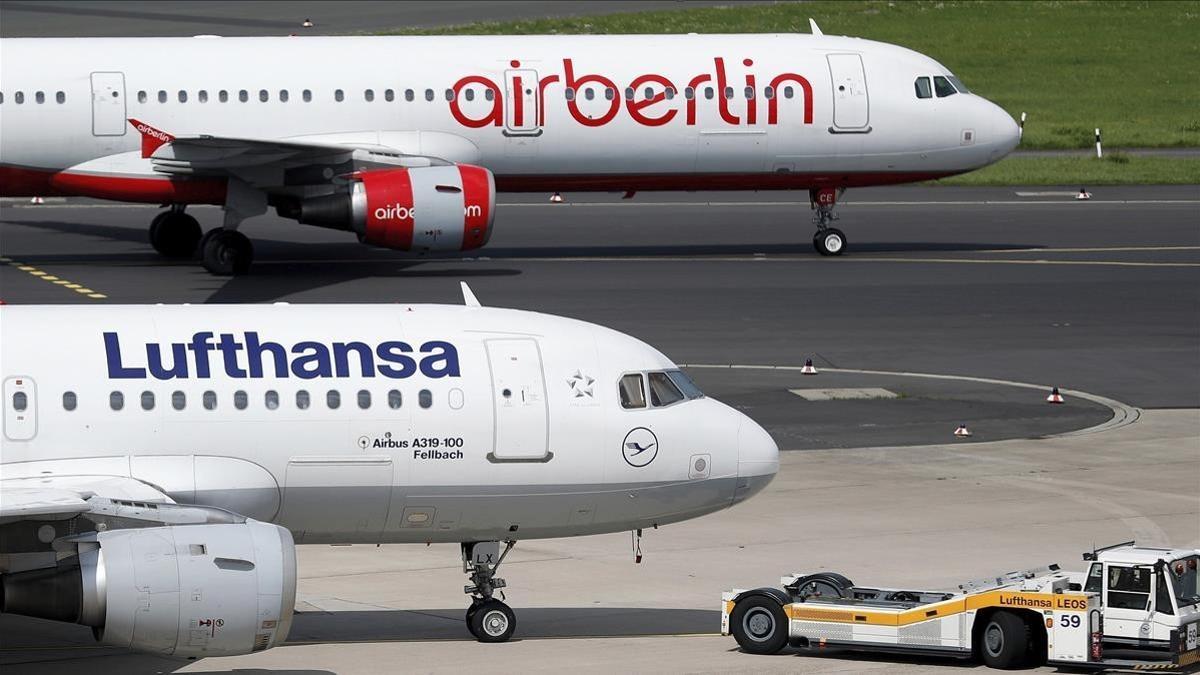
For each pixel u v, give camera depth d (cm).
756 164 19125
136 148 18088
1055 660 7469
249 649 6738
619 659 7725
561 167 18775
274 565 6700
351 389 7725
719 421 8275
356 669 7506
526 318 8238
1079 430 12988
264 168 17688
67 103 17850
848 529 10338
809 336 15875
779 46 19262
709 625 8438
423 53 18600
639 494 8144
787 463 11988
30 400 7400
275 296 16588
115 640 6556
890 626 7656
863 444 12506
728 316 16600
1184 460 12125
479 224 17625
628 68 18725
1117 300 17712
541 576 9375
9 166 17950
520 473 7919
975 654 7638
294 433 7625
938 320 16662
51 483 7125
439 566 9594
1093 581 7606
